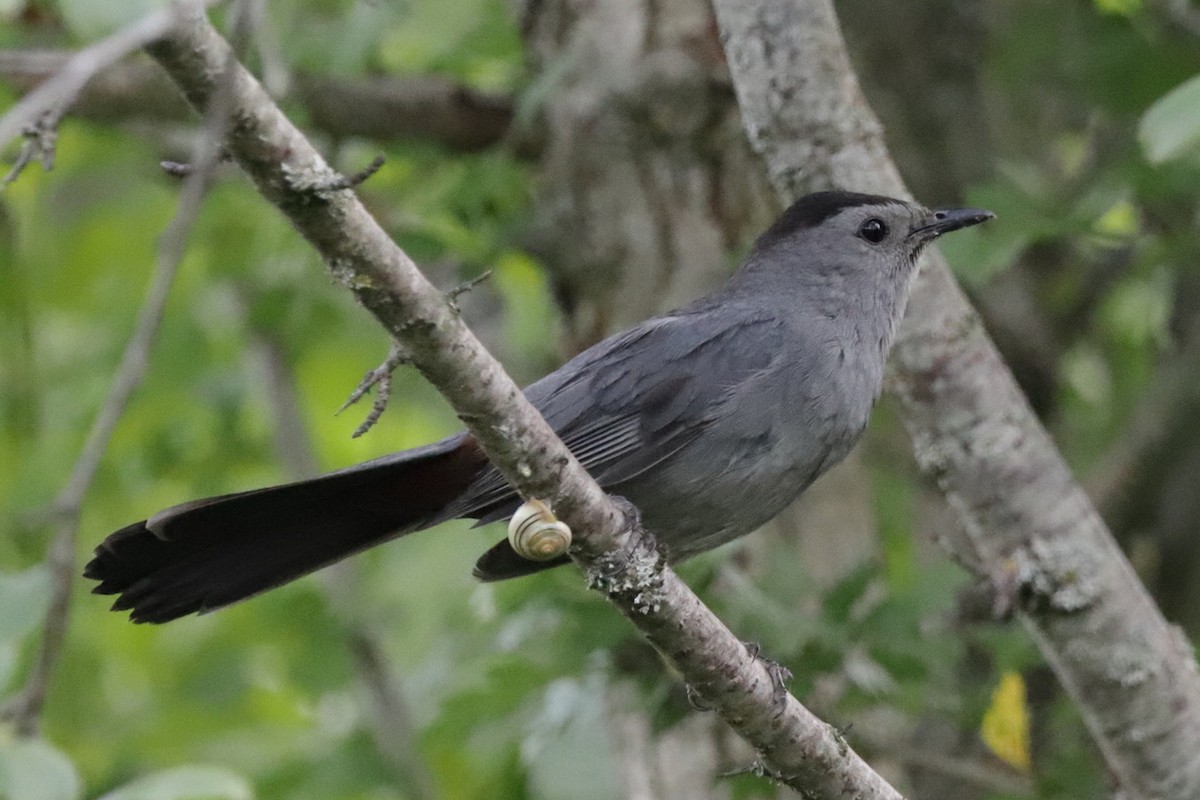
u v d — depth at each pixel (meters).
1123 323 14.21
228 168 12.11
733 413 8.40
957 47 13.77
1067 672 8.73
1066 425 14.09
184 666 14.37
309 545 7.80
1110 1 12.34
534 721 10.96
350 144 11.71
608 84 10.77
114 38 5.09
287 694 14.14
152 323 6.25
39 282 14.64
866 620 9.16
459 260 11.77
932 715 10.88
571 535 6.48
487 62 12.52
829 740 7.08
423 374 6.07
